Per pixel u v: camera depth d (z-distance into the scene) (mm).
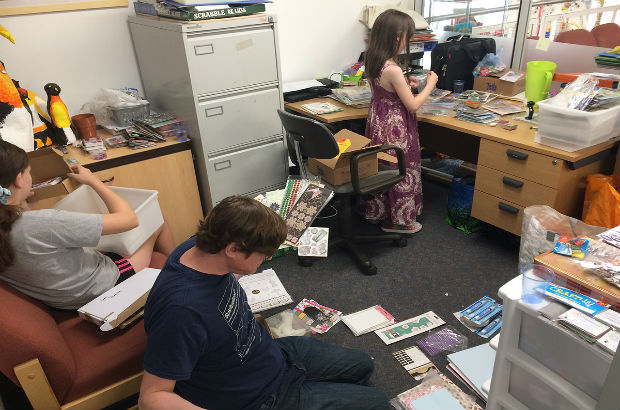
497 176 2264
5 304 1202
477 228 2666
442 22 3520
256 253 1046
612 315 944
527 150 2074
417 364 1744
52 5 2344
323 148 2080
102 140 2338
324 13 3199
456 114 2531
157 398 992
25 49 2359
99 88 2645
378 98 2416
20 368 1154
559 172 1980
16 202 1331
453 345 1832
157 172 2361
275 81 2498
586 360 946
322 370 1493
